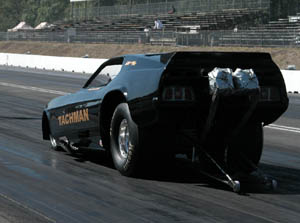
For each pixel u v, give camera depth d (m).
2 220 8.34
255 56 11.45
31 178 11.52
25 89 41.78
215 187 11.01
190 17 108.06
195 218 8.68
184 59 10.81
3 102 31.19
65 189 10.55
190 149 11.77
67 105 14.27
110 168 12.81
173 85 10.66
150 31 101.50
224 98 10.91
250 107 10.99
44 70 76.12
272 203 9.87
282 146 17.89
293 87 47.12
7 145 16.09
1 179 11.34
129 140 11.48
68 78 58.16
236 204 9.70
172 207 9.34
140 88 11.06
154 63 11.23
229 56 11.21
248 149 12.36
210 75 10.70
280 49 79.75
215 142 11.84
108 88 12.27
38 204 9.37
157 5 119.00
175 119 10.85
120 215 8.77
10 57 90.75
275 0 98.88
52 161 13.59
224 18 101.62
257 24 98.06
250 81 10.73
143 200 9.79
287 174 12.98
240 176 11.30
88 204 9.43
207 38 90.75
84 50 110.00
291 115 28.75
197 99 10.78
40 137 18.02
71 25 132.62
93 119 12.90
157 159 11.63
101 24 124.75
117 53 102.25
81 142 13.72
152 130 11.23
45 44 122.38
